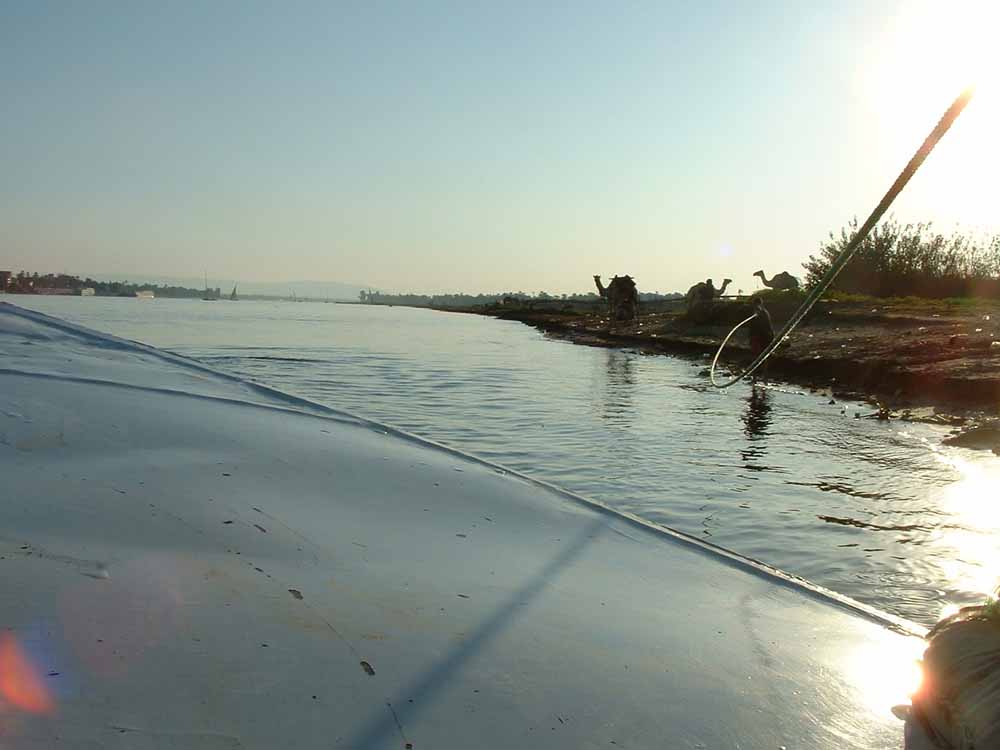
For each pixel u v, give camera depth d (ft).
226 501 10.23
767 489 21.29
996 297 103.09
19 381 14.90
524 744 6.13
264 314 187.11
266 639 6.81
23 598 6.64
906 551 16.25
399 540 10.30
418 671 6.83
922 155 7.33
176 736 5.36
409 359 63.41
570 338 102.17
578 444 27.40
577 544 11.63
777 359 53.67
